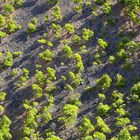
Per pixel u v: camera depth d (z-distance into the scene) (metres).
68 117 47.94
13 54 56.84
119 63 51.97
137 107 47.03
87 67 52.78
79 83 51.22
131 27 55.28
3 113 51.28
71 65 53.50
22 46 57.62
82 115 48.25
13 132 49.12
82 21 58.28
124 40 53.28
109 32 55.84
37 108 50.16
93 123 47.12
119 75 50.12
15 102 52.00
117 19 56.81
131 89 48.19
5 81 54.38
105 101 48.84
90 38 55.72
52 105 49.81
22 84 53.19
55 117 48.75
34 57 55.84
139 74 50.22
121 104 47.66
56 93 51.12
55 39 57.00
